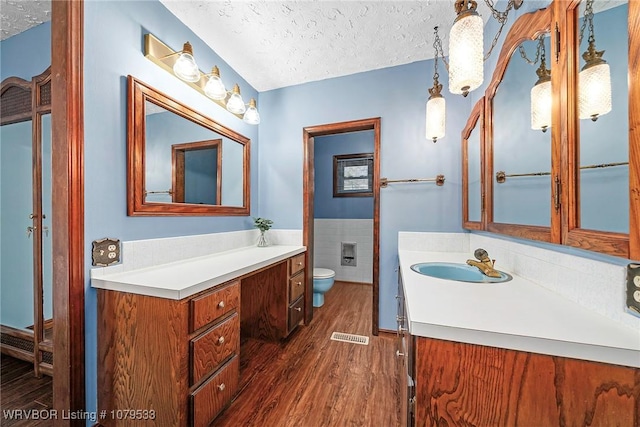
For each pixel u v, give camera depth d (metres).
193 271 1.38
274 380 1.61
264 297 2.16
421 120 2.12
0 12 1.60
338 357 1.87
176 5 1.54
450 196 2.05
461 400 0.65
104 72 1.23
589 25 0.71
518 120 1.13
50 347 1.61
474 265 1.27
